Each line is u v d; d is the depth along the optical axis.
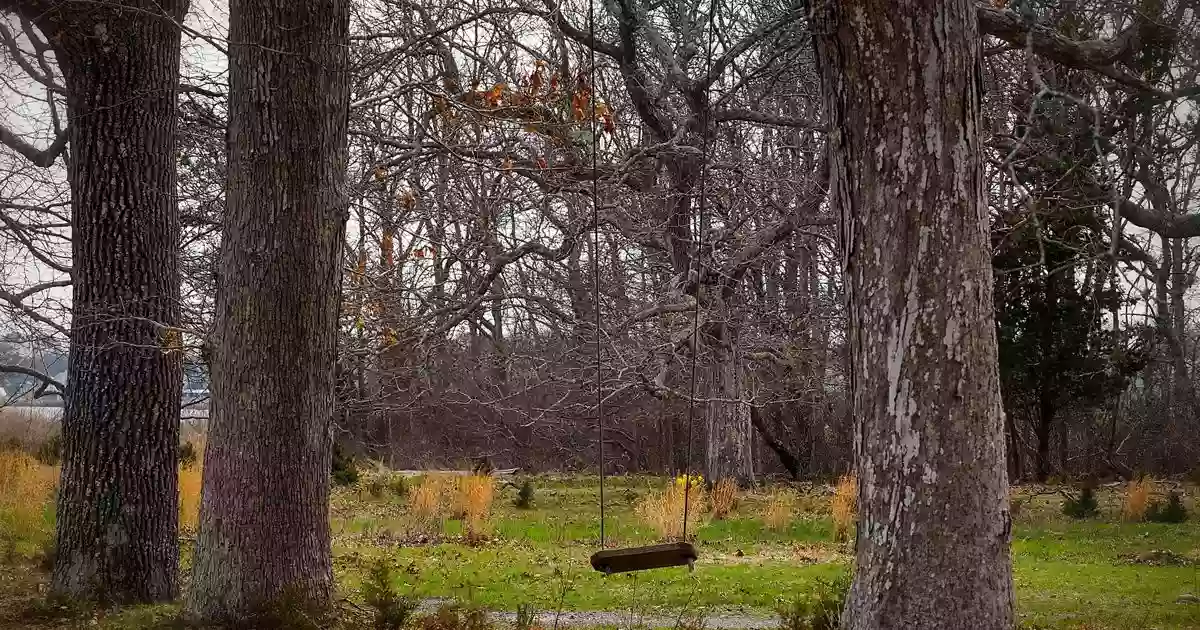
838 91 5.71
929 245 5.46
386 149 14.32
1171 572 11.68
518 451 30.89
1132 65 13.30
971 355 5.45
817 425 32.22
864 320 5.67
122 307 8.70
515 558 12.49
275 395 7.59
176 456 9.03
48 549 10.45
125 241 8.77
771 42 17.81
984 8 7.40
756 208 18.25
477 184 16.58
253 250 7.62
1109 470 27.20
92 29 8.42
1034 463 30.00
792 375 26.75
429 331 17.06
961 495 5.38
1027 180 14.20
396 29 12.05
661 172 19.47
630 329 17.73
